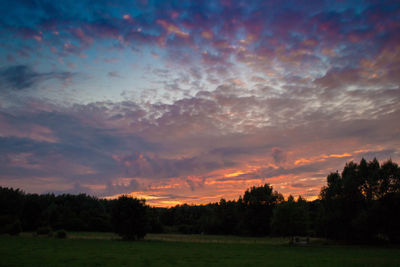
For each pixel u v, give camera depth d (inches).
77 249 1819.6
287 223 2810.0
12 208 4938.5
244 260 1418.6
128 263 1250.6
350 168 3132.4
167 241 2972.4
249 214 5206.7
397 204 2605.8
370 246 2534.5
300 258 1539.1
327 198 3115.2
